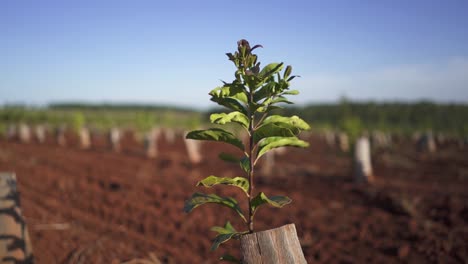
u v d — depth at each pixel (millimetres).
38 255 4676
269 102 1896
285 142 1994
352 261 4676
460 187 8906
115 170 11188
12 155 14164
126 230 5891
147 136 16547
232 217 6457
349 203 7301
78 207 7125
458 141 27344
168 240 5480
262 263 1715
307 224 6047
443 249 4809
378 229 5742
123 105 76562
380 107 37781
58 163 12367
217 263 4645
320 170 12250
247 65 1806
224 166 12758
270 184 9469
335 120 39062
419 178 10555
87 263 4488
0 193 3371
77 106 72438
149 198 7793
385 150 19469
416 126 33250
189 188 8695
